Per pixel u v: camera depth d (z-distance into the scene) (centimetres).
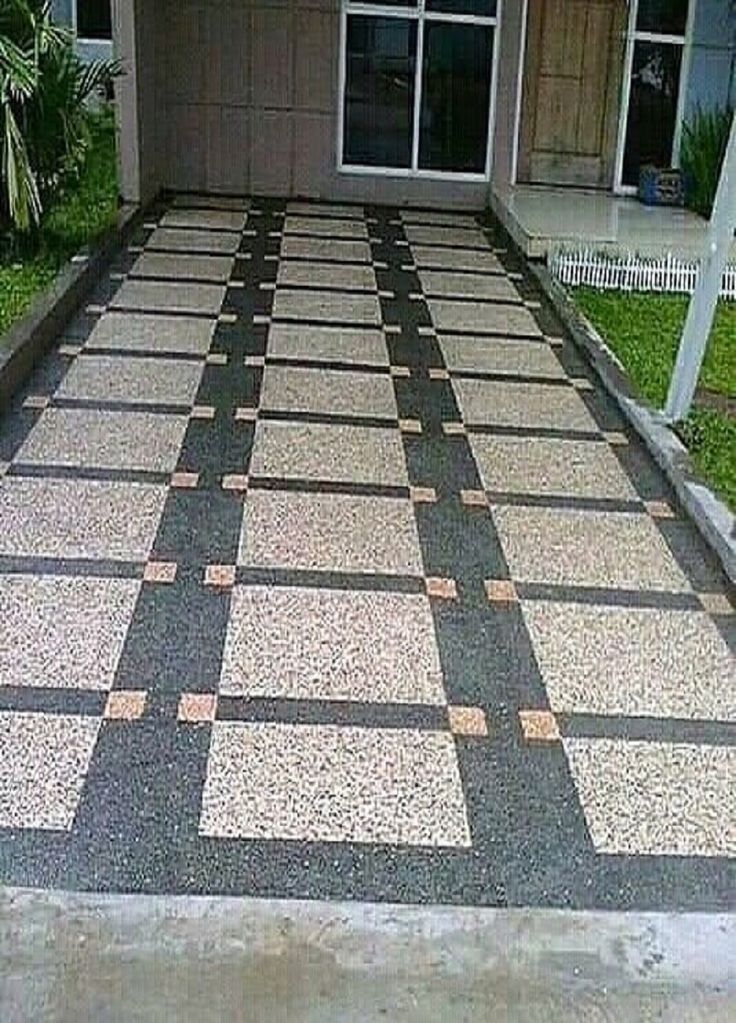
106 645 291
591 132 933
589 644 307
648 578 346
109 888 213
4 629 294
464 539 364
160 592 318
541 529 374
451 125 917
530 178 944
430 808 241
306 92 900
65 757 248
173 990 191
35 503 367
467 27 893
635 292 718
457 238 830
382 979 196
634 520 385
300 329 581
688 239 743
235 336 561
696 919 213
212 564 335
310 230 822
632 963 202
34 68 604
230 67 891
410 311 630
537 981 197
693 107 920
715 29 902
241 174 919
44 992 189
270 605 315
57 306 546
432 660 295
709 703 284
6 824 228
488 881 221
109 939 200
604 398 508
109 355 519
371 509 381
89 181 864
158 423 443
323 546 352
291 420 457
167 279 657
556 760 259
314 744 258
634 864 229
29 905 207
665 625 319
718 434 461
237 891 214
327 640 300
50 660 283
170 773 246
